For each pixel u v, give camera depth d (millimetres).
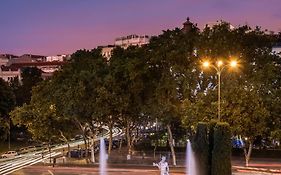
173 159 82688
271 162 83000
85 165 83938
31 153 114438
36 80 168000
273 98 76500
